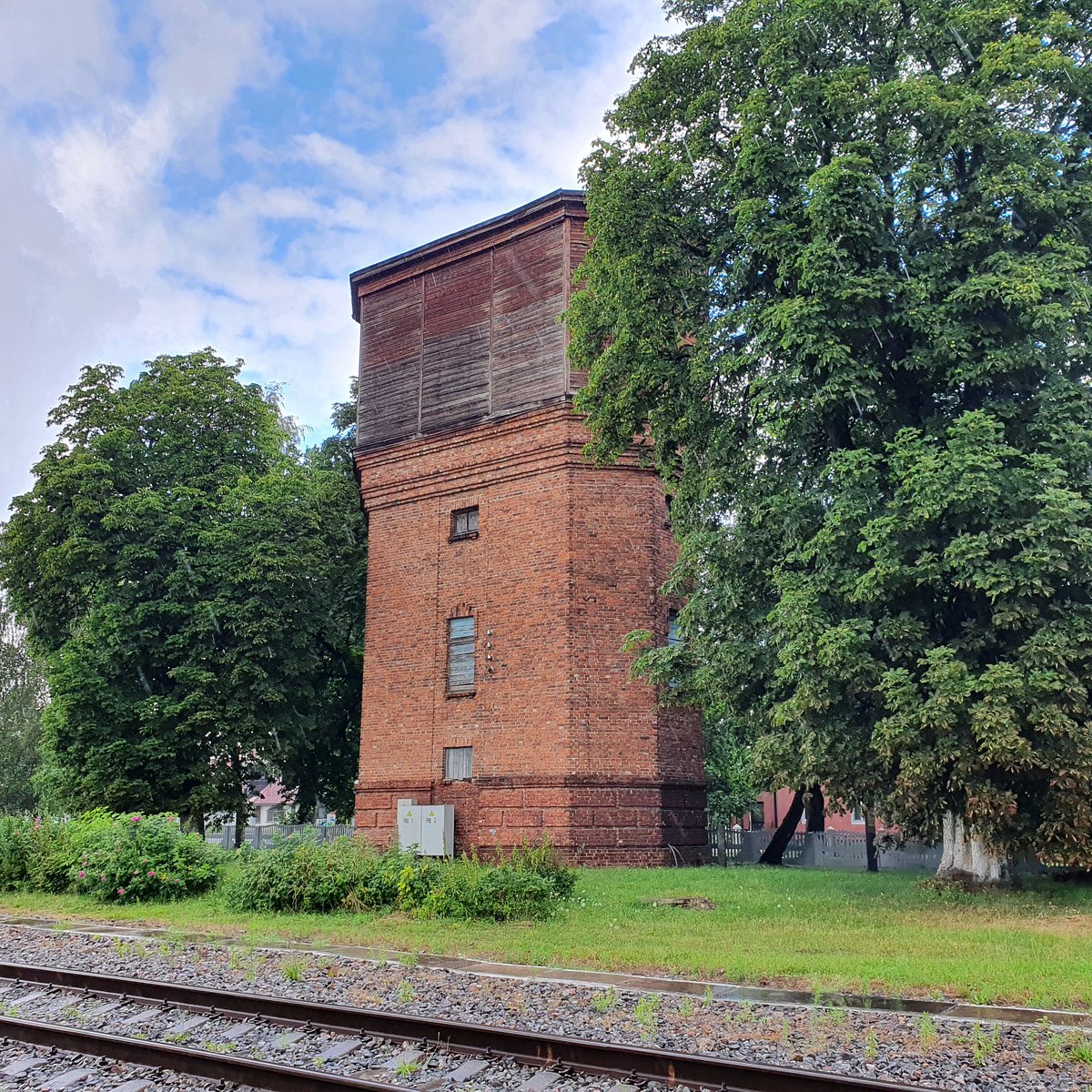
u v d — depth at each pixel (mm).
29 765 52938
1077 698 14180
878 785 16062
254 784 33750
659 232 19000
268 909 15227
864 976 9438
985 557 14586
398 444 27641
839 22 17203
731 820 37219
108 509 28750
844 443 17781
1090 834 14406
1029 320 15406
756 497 17641
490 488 25703
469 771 24719
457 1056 7426
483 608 25141
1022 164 15961
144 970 10828
